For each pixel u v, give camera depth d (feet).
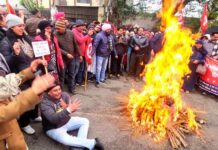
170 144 13.88
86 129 13.44
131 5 54.39
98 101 19.43
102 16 52.21
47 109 12.10
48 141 13.15
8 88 6.59
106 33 23.12
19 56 12.20
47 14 64.49
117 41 26.81
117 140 13.87
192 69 23.95
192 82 24.32
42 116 12.59
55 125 12.46
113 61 26.66
